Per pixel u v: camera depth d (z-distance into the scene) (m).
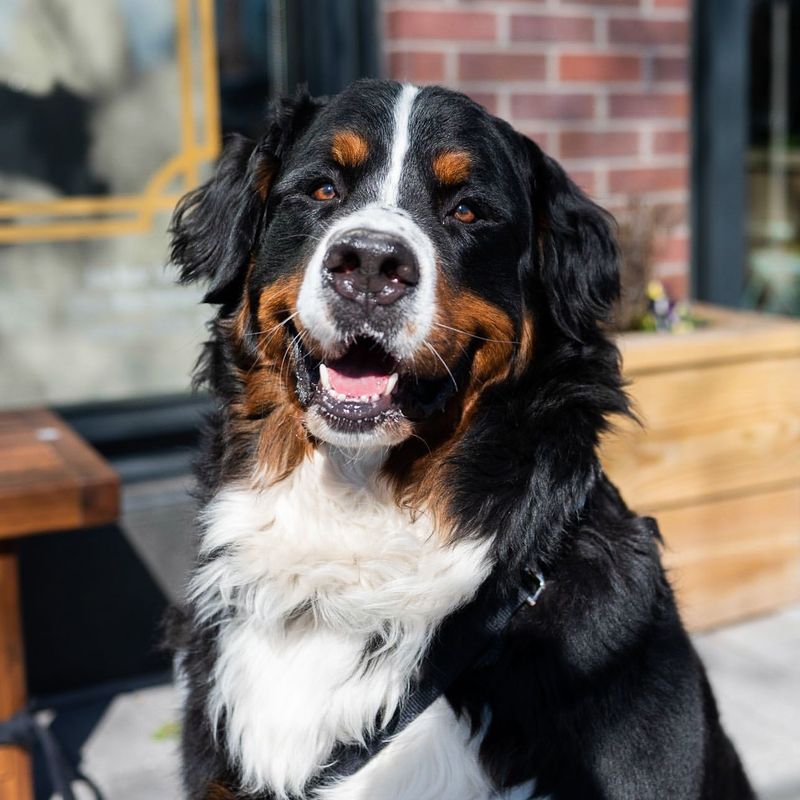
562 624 2.29
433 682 2.25
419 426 2.42
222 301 2.60
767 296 6.06
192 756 2.46
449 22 4.62
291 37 4.75
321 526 2.43
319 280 2.25
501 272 2.46
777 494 4.57
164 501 4.32
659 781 2.24
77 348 4.64
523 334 2.51
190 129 4.69
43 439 3.48
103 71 4.52
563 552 2.39
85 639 4.27
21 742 3.11
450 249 2.39
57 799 3.59
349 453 2.40
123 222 4.64
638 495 4.28
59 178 4.52
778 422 4.48
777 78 5.86
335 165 2.45
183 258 2.70
